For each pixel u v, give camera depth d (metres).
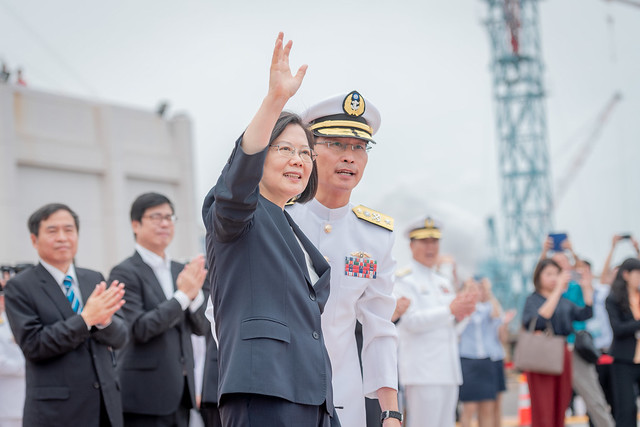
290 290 4.00
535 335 11.08
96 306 6.63
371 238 5.51
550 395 11.12
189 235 22.97
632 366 11.30
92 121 20.81
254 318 3.90
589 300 11.47
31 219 7.00
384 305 5.48
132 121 21.80
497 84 75.38
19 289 6.79
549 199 74.38
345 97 5.57
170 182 22.81
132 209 8.05
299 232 4.34
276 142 4.21
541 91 75.06
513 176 74.50
